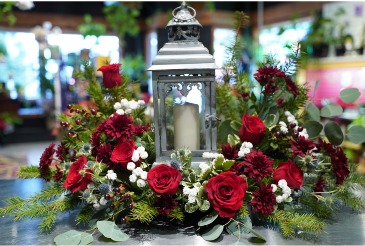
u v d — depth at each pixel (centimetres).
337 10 268
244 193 75
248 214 80
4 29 427
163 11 429
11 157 245
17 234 80
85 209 85
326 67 257
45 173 94
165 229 81
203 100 85
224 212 73
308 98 102
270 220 80
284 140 89
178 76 83
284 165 81
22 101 464
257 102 104
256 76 94
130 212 82
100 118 101
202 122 87
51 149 92
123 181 83
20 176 95
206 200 77
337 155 88
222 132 97
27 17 436
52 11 450
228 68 111
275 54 107
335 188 92
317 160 89
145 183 78
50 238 78
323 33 265
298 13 321
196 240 75
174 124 87
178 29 84
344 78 250
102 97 104
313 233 79
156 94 84
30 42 441
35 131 444
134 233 79
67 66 405
